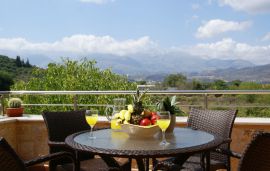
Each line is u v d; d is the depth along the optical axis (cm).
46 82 1277
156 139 277
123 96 667
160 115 265
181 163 286
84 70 1315
